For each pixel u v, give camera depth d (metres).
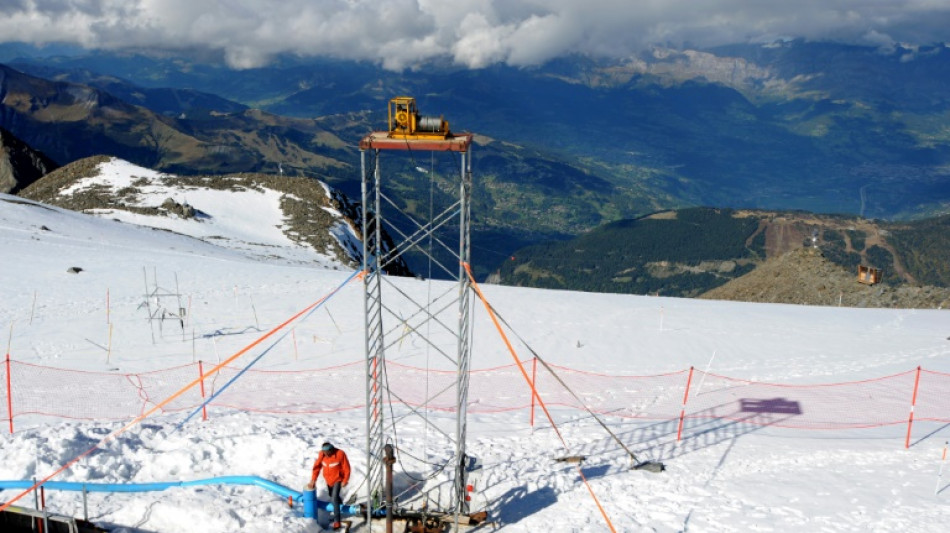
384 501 16.20
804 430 23.31
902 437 22.44
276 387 28.73
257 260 75.50
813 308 55.19
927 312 54.19
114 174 131.62
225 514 14.62
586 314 46.72
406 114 14.09
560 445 21.02
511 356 35.22
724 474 18.86
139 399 26.64
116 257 56.38
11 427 21.67
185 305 43.84
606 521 15.82
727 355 36.56
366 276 15.02
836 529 15.41
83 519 14.26
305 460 18.34
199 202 116.56
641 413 25.55
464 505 16.00
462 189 14.36
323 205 121.38
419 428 22.16
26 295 43.84
